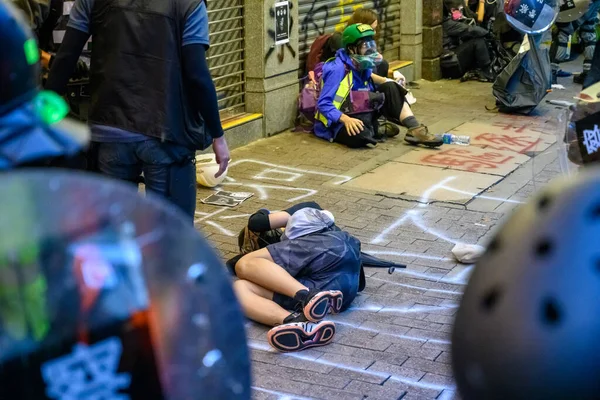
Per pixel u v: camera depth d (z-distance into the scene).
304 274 4.36
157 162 4.10
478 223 5.84
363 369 3.87
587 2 10.52
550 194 0.75
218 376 0.89
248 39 7.95
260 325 4.29
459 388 0.77
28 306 0.80
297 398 3.61
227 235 5.66
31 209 0.80
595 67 3.00
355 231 5.69
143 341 0.85
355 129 7.70
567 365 0.69
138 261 0.85
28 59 0.95
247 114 8.08
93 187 0.83
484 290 0.74
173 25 3.96
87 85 4.82
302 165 7.27
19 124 0.95
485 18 11.34
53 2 4.71
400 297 4.66
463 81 11.00
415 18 10.74
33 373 0.81
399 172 7.04
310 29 8.81
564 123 2.90
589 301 0.69
